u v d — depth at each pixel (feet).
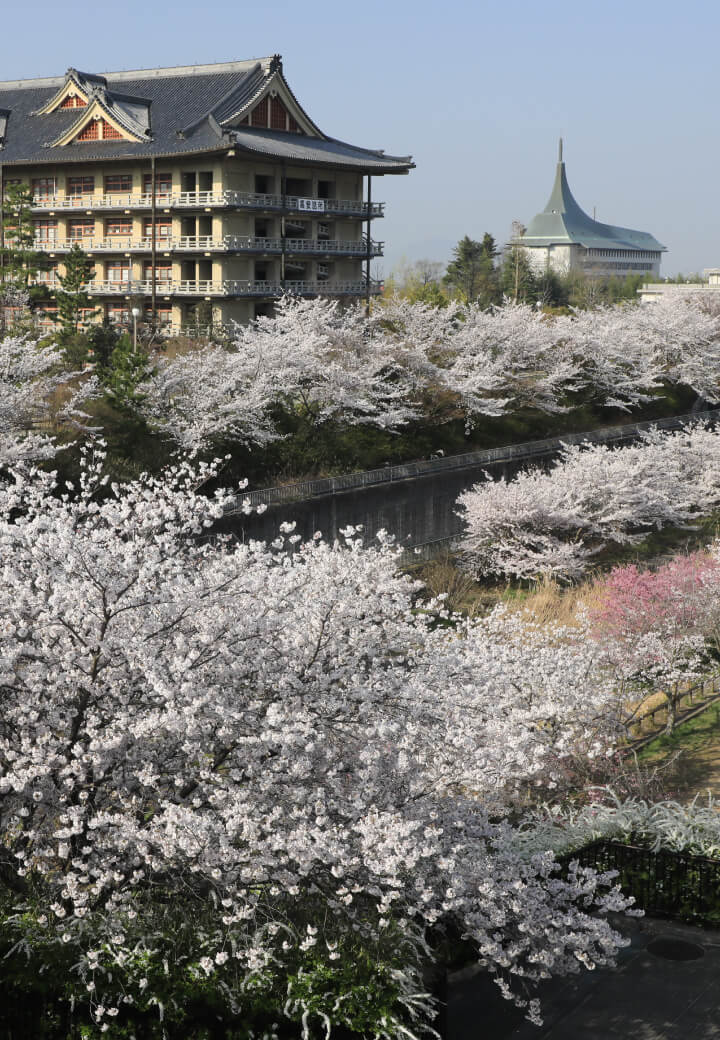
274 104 245.04
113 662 41.68
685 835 57.82
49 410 117.70
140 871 39.75
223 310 231.30
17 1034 37.37
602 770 73.72
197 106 241.14
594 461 147.13
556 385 197.67
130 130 230.07
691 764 87.97
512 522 136.56
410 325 184.14
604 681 81.76
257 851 39.40
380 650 46.42
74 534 44.24
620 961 49.73
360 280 265.54
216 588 43.91
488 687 49.83
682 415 228.22
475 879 42.01
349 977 38.11
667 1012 45.68
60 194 244.01
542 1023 43.52
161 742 42.16
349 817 40.50
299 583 46.93
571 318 220.43
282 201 233.96
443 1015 41.29
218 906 41.14
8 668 40.68
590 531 142.00
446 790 45.60
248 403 132.87
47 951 37.83
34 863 43.34
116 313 242.58
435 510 150.41
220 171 227.20
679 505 154.30
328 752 42.11
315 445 148.97
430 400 170.60
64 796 40.37
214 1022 37.06
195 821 37.32
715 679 105.91
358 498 136.87
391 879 38.60
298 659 43.06
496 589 134.21
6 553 44.06
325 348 155.33
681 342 231.71
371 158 259.39
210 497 126.11
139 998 36.94
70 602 40.83
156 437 127.95
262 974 37.76
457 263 405.59
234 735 41.50
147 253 235.20
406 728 41.75
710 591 101.30
